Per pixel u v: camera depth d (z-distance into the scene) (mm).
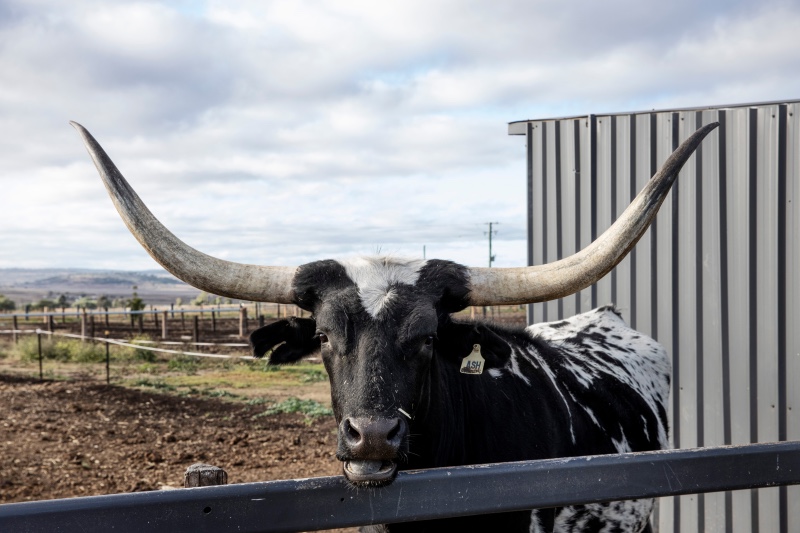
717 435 5715
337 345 2846
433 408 3158
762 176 5418
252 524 1981
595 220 6484
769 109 5367
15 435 10156
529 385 3939
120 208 2848
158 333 28250
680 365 5969
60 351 20922
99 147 2863
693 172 5848
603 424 4344
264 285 3127
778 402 5309
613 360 4965
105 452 9461
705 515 5898
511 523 3312
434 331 2881
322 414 11961
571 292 3074
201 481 2615
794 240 5230
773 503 5422
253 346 3424
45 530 1778
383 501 2111
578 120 6602
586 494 2219
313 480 2064
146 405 12727
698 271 5824
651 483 2264
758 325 5461
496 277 3203
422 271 3145
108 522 1831
